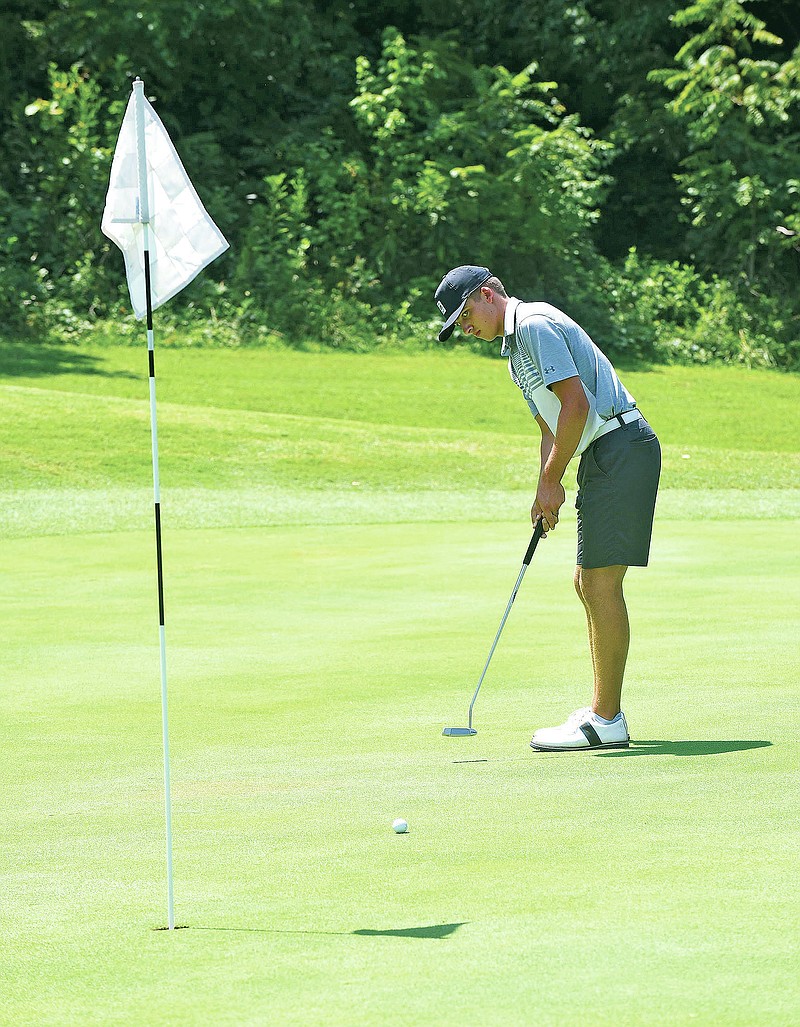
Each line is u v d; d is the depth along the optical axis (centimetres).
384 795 1466
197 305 11131
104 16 11238
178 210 1286
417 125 12719
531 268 12100
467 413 8425
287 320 11075
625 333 11881
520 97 13350
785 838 1227
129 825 1377
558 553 3909
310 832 1322
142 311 1300
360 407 8438
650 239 13725
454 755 1658
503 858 1195
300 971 918
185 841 1303
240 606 2991
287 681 2162
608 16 13575
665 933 962
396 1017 821
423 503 5575
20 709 1984
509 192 11838
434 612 2861
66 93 11100
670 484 6291
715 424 8712
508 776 1538
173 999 876
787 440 8269
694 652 2292
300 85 12962
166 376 9025
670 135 13062
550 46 13162
